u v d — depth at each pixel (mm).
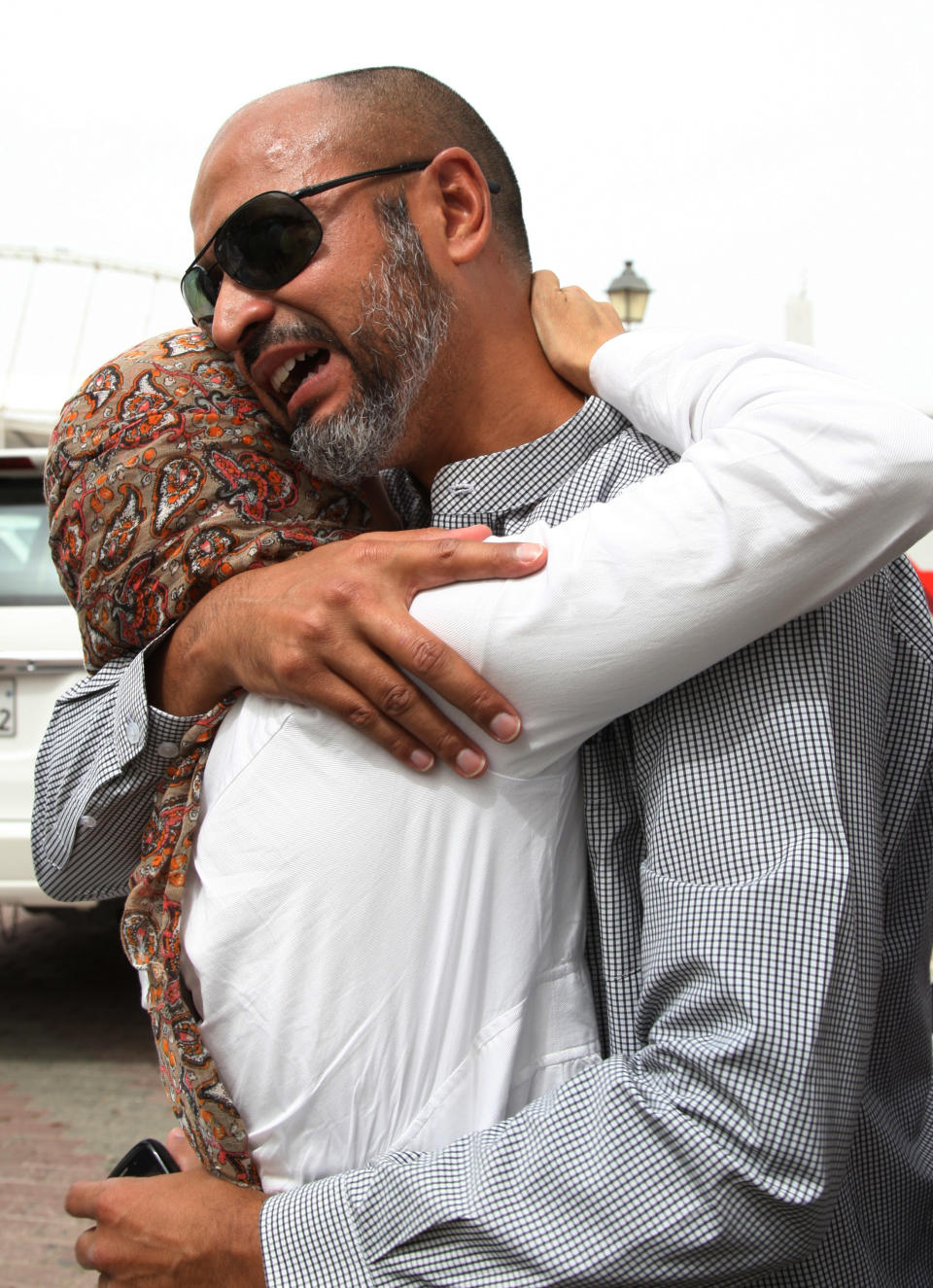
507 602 891
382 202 1135
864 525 834
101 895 1268
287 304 1101
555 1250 829
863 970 865
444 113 1206
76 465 1093
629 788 1015
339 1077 920
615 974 1012
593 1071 894
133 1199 972
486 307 1212
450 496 1167
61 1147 2812
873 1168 1043
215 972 940
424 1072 934
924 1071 1151
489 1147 882
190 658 1038
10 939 5234
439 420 1204
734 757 904
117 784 1082
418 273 1149
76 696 1190
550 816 977
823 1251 968
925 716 1061
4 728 3396
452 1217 849
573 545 899
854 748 924
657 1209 823
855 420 838
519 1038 958
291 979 918
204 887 964
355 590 913
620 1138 845
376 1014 919
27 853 3369
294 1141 934
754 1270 836
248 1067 938
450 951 934
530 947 965
